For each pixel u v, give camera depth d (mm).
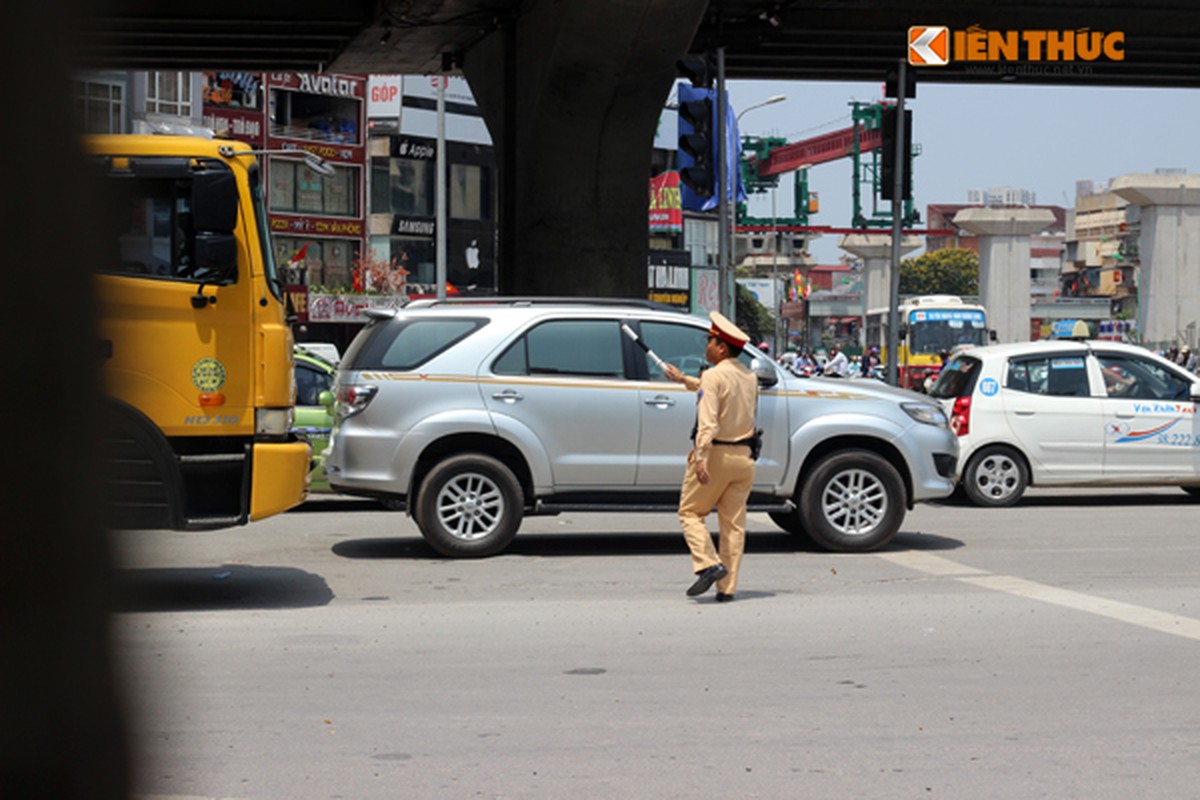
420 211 63094
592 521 16547
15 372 2330
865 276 153250
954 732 6465
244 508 10047
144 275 9883
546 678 7668
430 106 63156
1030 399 17969
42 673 2475
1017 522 16078
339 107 59812
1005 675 7707
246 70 30016
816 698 7160
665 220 83250
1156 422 18062
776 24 27312
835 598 10516
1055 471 17984
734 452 10273
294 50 28266
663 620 9555
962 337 60500
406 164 62344
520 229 26016
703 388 10219
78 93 2336
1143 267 107500
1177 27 29031
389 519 16719
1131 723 6637
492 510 12891
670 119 84188
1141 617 9594
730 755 6070
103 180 2410
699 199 18938
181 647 8562
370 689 7379
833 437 13312
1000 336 120062
